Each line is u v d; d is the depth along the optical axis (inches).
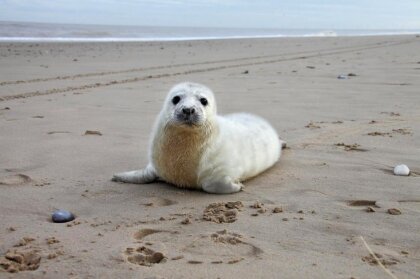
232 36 847.7
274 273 50.1
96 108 144.2
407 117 130.6
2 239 58.1
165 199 74.1
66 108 143.8
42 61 278.2
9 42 418.9
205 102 77.2
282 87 187.8
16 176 82.5
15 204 70.0
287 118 131.0
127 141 106.4
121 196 74.7
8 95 165.0
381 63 277.4
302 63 287.3
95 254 54.0
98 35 655.1
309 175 85.1
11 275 49.3
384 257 53.8
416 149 99.9
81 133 113.0
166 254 54.5
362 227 62.2
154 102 154.9
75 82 199.5
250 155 82.7
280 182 82.0
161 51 382.3
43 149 98.9
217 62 293.6
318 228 62.0
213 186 77.0
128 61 292.2
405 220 64.5
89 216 66.3
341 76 214.4
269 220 64.8
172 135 75.4
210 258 53.6
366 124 123.1
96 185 79.2
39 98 160.7
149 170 81.2
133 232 60.7
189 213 67.9
